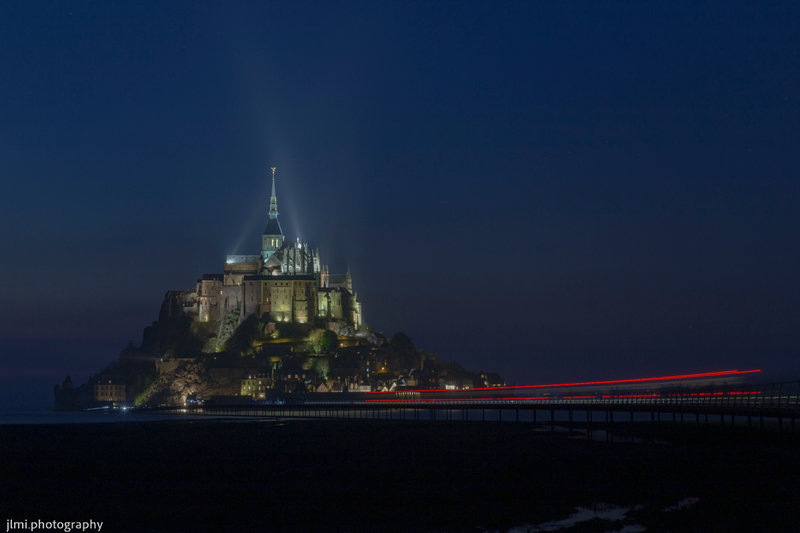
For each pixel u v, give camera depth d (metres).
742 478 102.06
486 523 81.50
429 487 102.38
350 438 182.12
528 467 119.38
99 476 116.56
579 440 167.25
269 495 98.44
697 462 118.12
